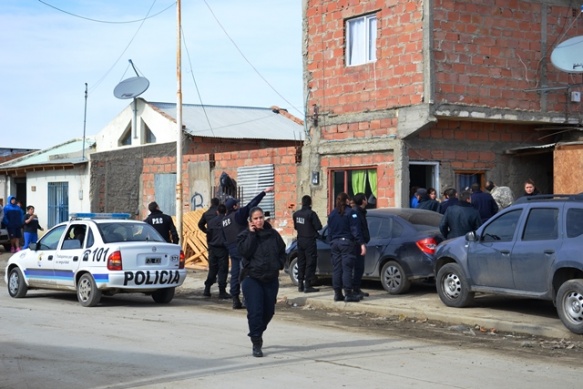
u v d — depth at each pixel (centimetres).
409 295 1548
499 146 2047
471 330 1212
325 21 2108
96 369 894
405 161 1905
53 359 952
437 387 800
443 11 1881
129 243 1493
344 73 2056
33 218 2552
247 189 2353
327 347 1042
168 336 1127
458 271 1350
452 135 1973
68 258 1544
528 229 1220
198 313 1418
